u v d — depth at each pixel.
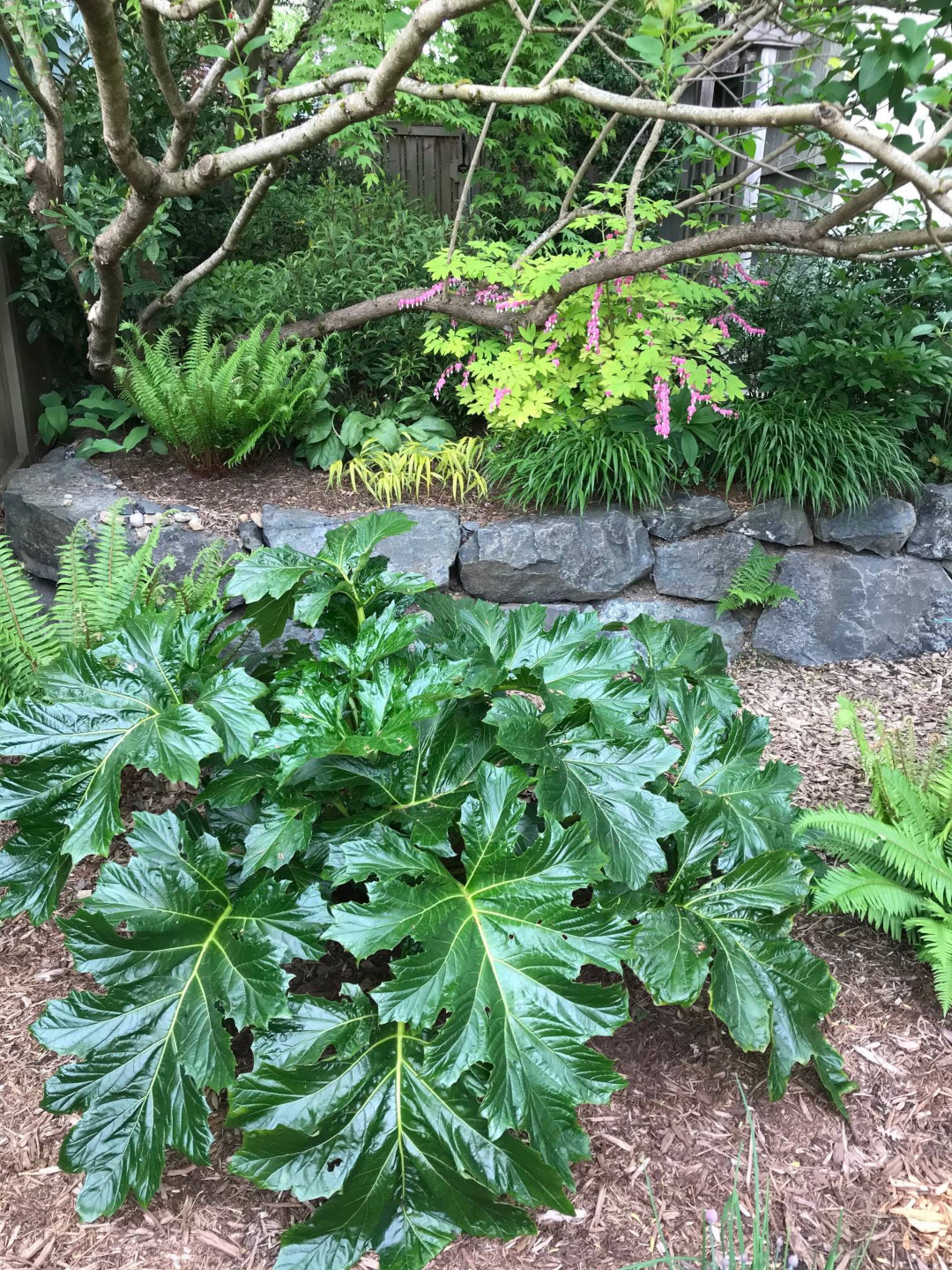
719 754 2.42
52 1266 1.71
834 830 2.36
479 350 4.20
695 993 1.94
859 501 4.22
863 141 2.05
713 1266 1.63
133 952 1.81
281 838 1.92
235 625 2.30
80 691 2.05
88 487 4.22
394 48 2.51
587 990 1.74
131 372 4.15
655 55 2.30
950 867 2.34
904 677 4.23
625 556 4.22
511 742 1.97
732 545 4.30
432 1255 1.66
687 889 2.15
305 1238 1.64
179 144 3.39
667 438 4.21
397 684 2.01
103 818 1.87
